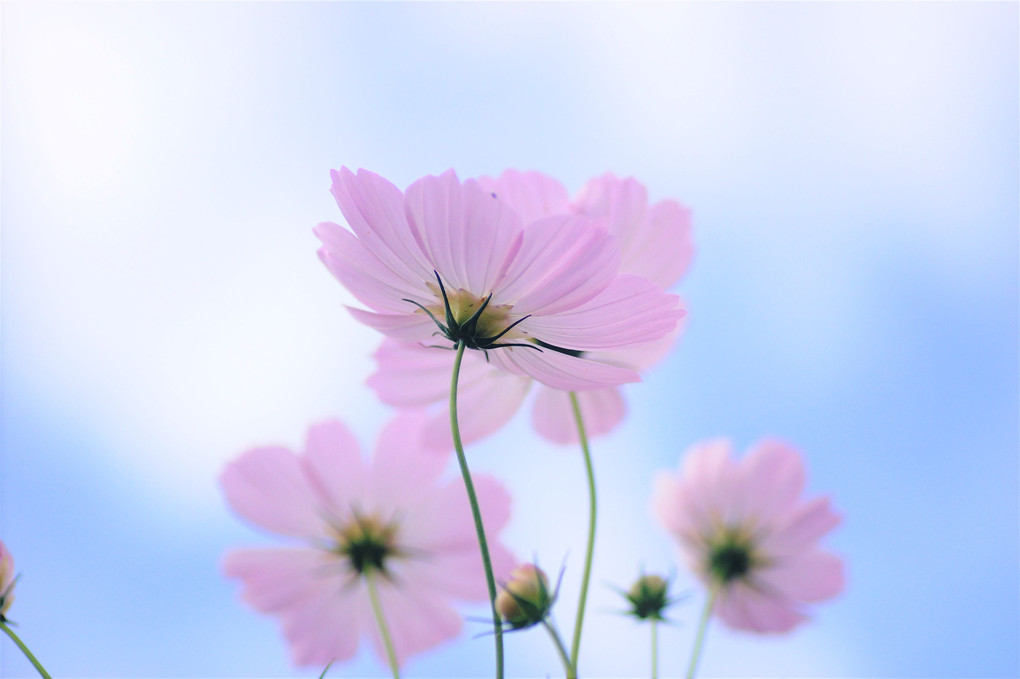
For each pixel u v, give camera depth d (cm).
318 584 62
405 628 62
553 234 55
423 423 62
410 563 62
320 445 62
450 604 62
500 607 59
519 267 56
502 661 53
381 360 60
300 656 62
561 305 56
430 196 55
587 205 59
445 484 62
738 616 66
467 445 62
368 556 62
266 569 62
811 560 66
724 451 68
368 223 55
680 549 67
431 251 56
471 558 62
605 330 56
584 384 57
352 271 56
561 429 63
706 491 67
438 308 57
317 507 62
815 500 67
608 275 56
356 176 55
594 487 58
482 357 60
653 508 68
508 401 62
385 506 62
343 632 62
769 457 67
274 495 62
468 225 55
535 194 59
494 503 62
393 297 57
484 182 59
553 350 57
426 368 61
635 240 59
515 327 57
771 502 67
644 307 56
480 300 56
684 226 60
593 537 58
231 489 62
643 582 62
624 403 63
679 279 60
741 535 67
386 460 62
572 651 57
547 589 59
